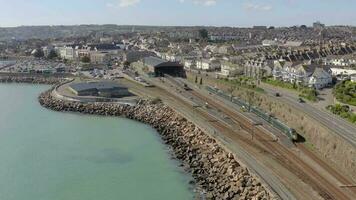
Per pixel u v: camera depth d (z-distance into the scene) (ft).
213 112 542.98
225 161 363.56
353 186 304.91
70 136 504.84
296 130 443.32
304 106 493.36
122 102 654.94
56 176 372.38
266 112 518.78
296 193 287.28
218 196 314.96
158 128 534.37
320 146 389.19
